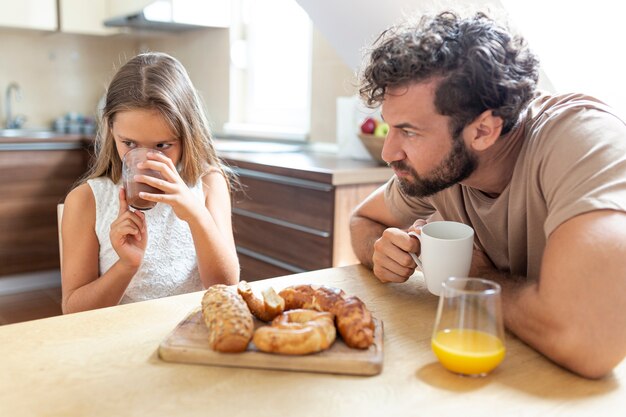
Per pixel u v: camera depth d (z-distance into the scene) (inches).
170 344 32.4
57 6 142.7
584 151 36.6
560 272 32.8
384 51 39.1
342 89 116.7
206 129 60.2
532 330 33.9
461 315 30.9
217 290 35.9
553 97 44.0
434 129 38.2
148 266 55.7
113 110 52.1
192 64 157.9
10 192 126.8
